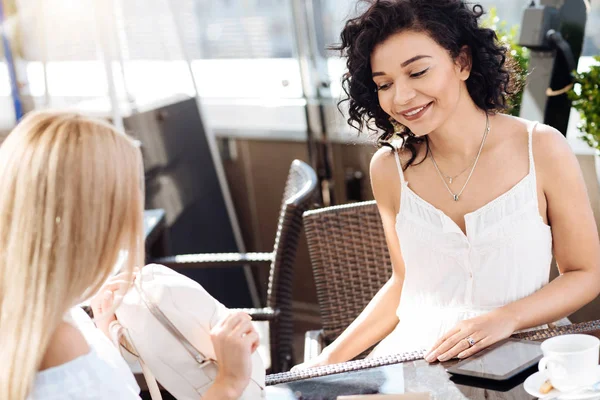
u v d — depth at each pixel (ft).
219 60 12.89
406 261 5.96
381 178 6.14
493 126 5.68
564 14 7.76
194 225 12.59
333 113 11.89
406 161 5.99
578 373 3.83
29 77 11.30
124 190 3.60
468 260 5.63
